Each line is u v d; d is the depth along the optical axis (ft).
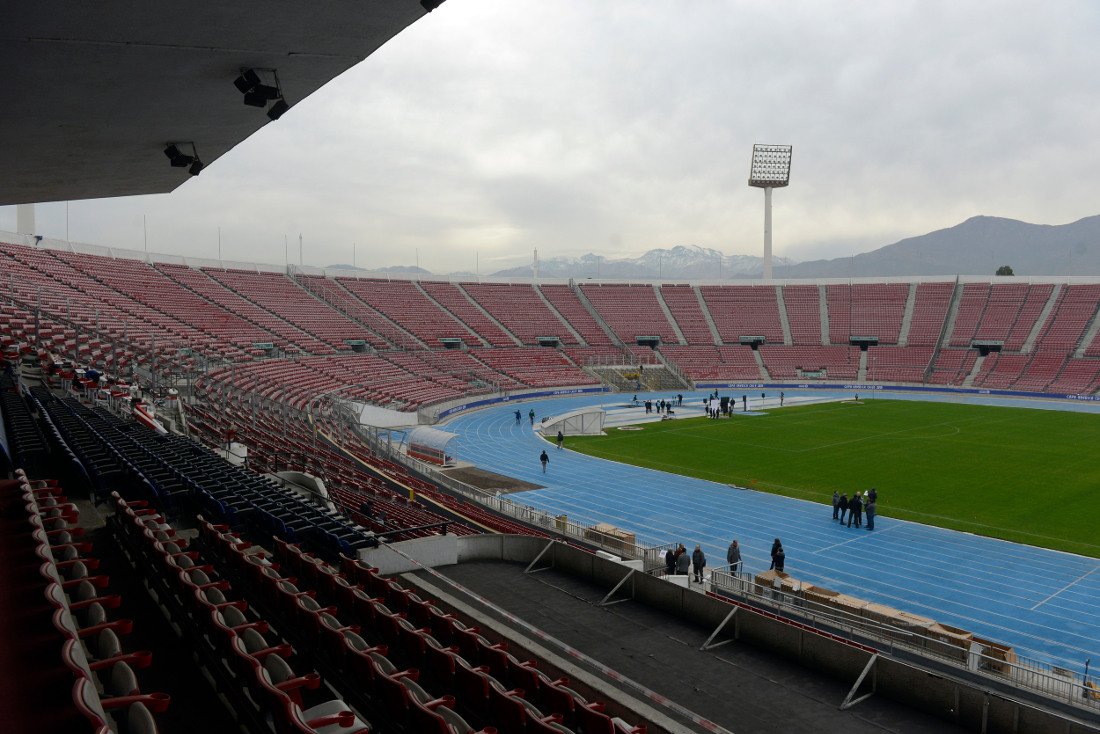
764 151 347.56
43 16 23.59
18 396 77.87
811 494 111.55
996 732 29.40
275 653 22.48
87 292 178.19
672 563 68.95
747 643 37.68
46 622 18.74
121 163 43.96
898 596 70.59
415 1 24.67
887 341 296.92
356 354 231.09
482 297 312.50
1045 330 273.95
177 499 47.03
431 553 49.57
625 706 29.53
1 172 42.98
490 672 28.78
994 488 112.98
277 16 25.18
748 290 337.72
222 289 231.71
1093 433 165.17
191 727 20.51
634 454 144.87
